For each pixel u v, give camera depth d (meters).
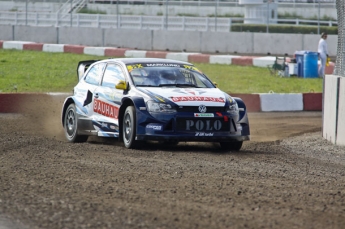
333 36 98.56
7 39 117.00
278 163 27.38
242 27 118.31
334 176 24.69
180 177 22.94
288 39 100.44
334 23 124.38
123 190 20.50
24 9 147.00
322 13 129.00
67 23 128.38
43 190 20.41
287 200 19.67
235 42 104.00
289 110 54.91
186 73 33.03
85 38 112.88
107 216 17.16
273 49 101.56
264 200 19.53
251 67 80.69
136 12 144.50
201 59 85.06
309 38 98.88
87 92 34.03
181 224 16.44
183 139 29.55
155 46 108.62
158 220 16.78
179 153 29.20
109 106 31.95
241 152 30.69
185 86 32.16
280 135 39.69
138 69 32.44
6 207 18.17
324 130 37.59
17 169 24.08
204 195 20.02
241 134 30.61
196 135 29.64
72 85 62.81
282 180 23.17
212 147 32.59
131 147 30.16
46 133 37.94
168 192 20.31
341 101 34.34
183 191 20.50
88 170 23.98
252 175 23.92
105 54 91.25
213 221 16.78
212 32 105.38
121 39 110.75
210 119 29.86
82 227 16.06
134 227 16.09
